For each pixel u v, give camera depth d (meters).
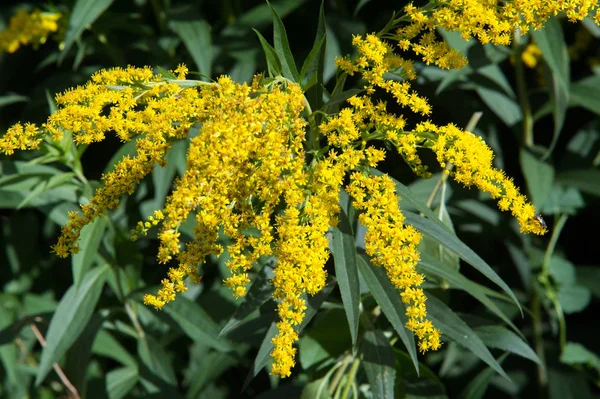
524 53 1.62
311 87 1.35
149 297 1.30
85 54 1.73
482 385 1.50
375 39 1.33
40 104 1.72
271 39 1.66
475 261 1.32
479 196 1.59
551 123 1.72
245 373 1.69
